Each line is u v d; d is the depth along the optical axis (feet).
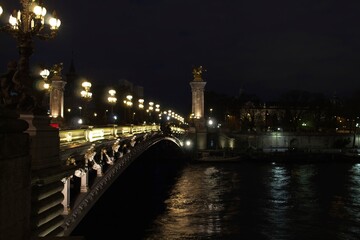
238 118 520.01
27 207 23.31
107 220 138.72
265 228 130.31
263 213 149.18
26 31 46.70
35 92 48.70
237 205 162.09
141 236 120.37
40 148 46.24
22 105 45.80
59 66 148.46
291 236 122.01
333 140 431.43
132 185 211.41
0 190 20.01
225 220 138.51
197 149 343.26
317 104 516.32
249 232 125.49
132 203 167.32
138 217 142.72
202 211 152.25
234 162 325.42
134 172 239.71
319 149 407.64
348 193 187.73
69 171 53.11
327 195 182.80
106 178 92.12
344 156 343.67
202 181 224.94
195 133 345.31
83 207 77.61
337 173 262.88
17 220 21.85
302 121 513.86
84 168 69.67
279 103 560.20
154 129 190.19
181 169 279.49
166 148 319.47
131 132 130.72
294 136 422.41
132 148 123.75
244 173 259.60
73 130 74.64
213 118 560.20
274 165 309.63
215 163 318.65
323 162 333.21
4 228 20.36
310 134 426.51
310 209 155.33
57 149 51.29
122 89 335.26
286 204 164.14
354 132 450.30
